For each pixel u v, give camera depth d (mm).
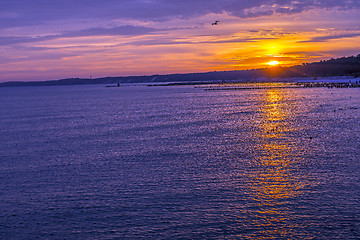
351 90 107000
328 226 13352
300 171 20031
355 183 17625
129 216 14773
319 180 18328
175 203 15930
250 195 16594
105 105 78688
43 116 57719
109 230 13641
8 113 66250
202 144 28641
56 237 13297
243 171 20484
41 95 162375
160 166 22219
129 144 29750
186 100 86188
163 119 46531
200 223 13938
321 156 23156
